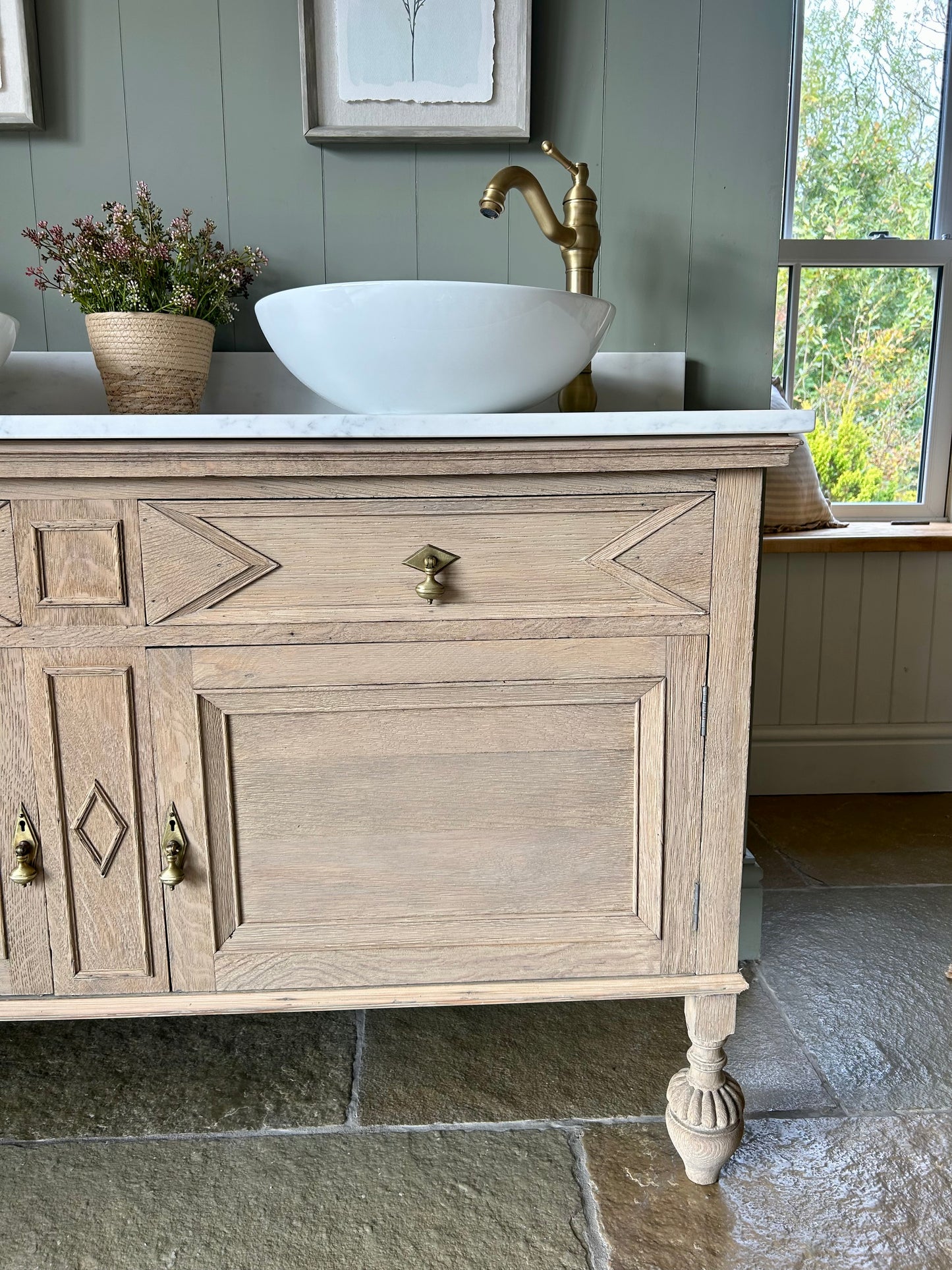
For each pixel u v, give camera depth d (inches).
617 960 37.0
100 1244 35.6
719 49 49.5
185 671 33.9
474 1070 46.6
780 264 84.3
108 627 33.4
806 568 79.4
